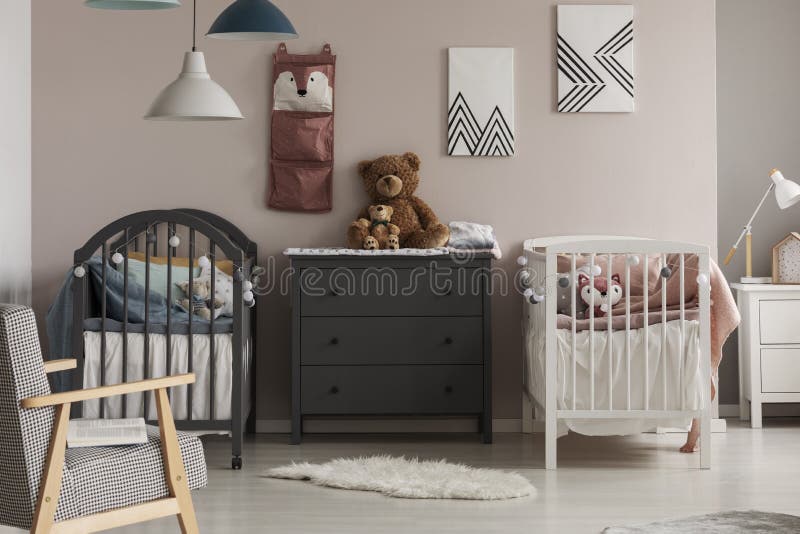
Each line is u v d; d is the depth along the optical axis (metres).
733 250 4.81
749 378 4.75
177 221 3.82
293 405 4.34
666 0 4.66
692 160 4.68
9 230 4.33
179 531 3.09
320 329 4.31
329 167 4.63
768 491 3.54
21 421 2.54
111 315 4.01
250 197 4.66
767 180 5.03
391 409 4.33
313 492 3.55
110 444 2.77
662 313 3.82
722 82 5.03
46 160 4.61
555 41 4.66
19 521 2.61
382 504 3.39
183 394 3.90
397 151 4.65
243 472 3.86
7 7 4.30
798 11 5.00
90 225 4.63
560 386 3.84
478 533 3.05
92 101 4.61
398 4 4.64
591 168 4.68
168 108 3.50
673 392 3.82
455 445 4.39
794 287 4.66
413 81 4.65
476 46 4.65
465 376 4.33
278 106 4.61
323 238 4.68
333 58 4.61
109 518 2.67
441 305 4.31
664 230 4.70
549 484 3.67
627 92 4.66
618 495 3.50
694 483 3.67
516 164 4.68
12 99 4.37
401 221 4.56
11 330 2.54
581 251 3.79
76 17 4.59
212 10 4.61
